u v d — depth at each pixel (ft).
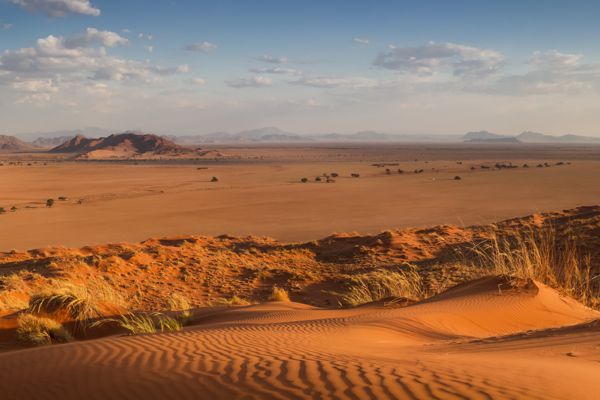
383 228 218.38
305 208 296.71
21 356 16.75
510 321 30.58
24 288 55.26
